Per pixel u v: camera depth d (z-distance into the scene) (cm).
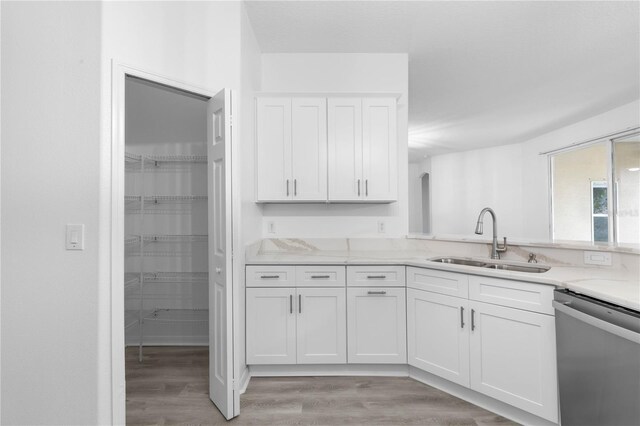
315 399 208
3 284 156
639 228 416
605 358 134
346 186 265
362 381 231
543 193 571
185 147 309
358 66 304
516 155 626
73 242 154
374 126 266
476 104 436
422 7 242
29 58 158
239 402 194
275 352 235
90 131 156
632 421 123
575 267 200
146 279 303
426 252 282
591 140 475
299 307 235
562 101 425
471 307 199
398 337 234
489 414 193
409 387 222
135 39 173
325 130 265
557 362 162
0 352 155
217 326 199
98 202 155
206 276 306
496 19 256
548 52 306
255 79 277
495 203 649
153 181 308
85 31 158
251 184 256
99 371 154
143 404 204
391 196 265
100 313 155
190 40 199
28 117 157
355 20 256
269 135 264
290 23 259
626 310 128
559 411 166
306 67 303
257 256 264
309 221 301
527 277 175
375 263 234
